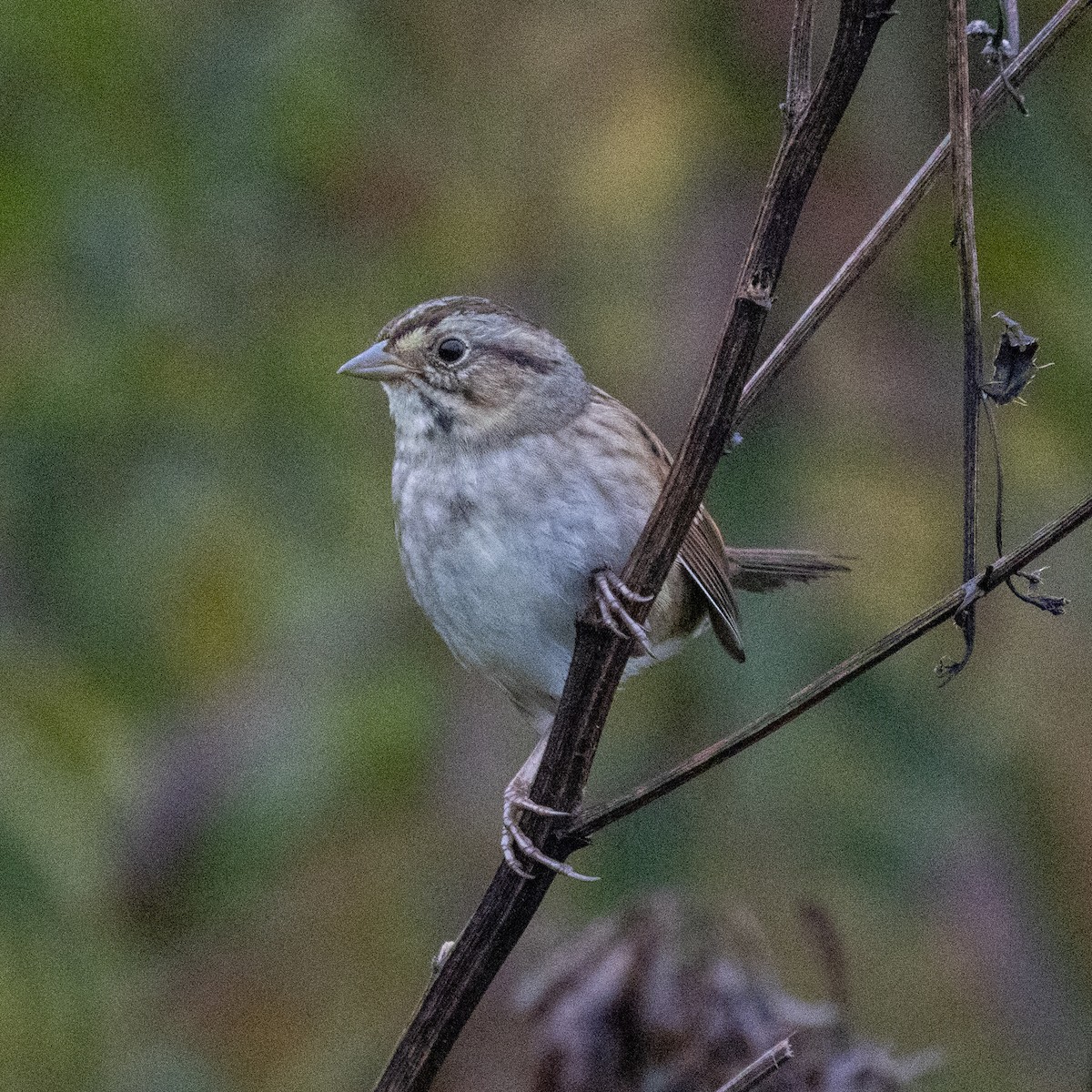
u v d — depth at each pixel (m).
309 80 11.05
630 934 7.51
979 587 6.16
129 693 10.61
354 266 11.42
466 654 9.27
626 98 10.45
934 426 9.98
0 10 10.75
